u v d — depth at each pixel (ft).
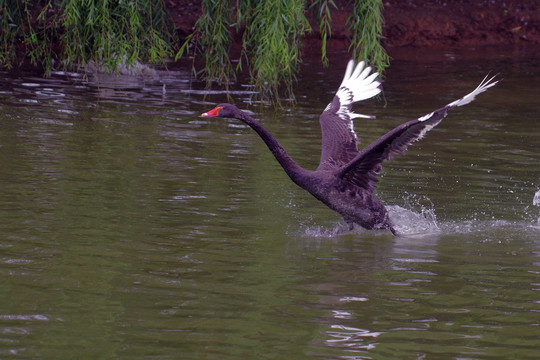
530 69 95.09
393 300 26.76
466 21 115.03
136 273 28.43
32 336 22.58
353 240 35.09
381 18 62.54
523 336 23.67
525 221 38.42
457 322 24.75
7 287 26.32
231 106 35.78
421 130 32.78
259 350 22.17
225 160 48.78
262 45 60.59
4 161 44.68
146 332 23.18
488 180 46.09
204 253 31.37
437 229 36.96
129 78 79.05
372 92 40.68
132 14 61.87
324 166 36.65
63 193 39.04
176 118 61.46
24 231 32.65
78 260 29.50
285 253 32.19
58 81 74.59
